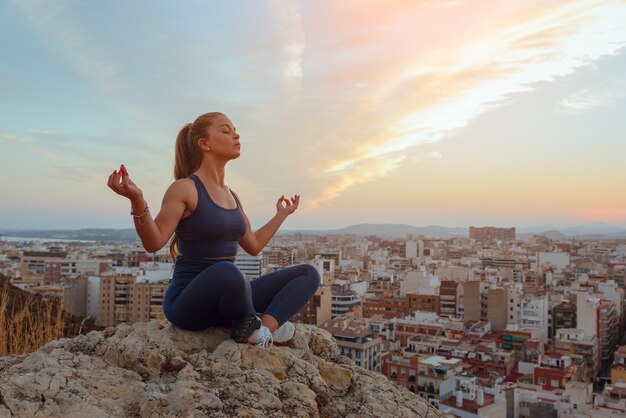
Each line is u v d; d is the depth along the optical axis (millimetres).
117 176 3016
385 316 79500
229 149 3836
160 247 3383
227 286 3418
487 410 34844
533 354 54688
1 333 6406
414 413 3715
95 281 73625
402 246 188375
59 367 3189
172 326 3742
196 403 2865
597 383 57875
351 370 3975
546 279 113500
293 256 133625
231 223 3727
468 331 64375
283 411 3072
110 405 2994
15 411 2703
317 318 71375
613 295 88062
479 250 181875
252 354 3492
